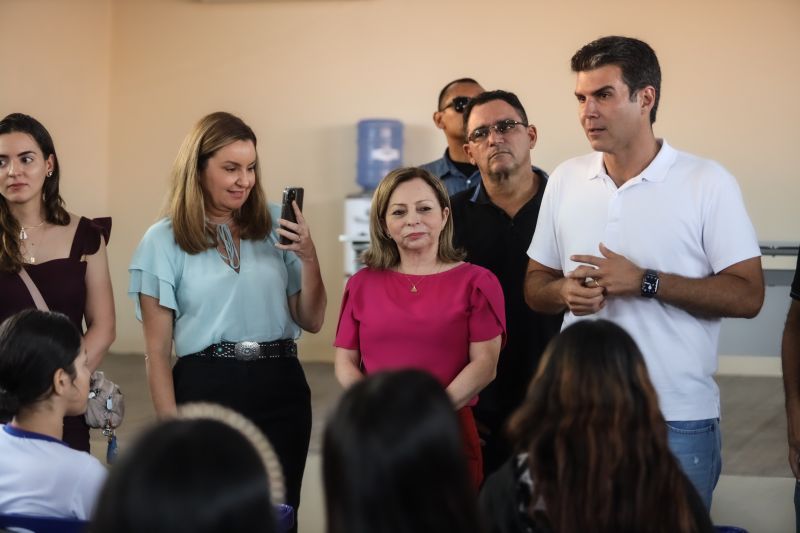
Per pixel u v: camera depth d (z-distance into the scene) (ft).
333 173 27.25
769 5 24.88
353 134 27.12
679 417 8.43
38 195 10.00
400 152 26.48
